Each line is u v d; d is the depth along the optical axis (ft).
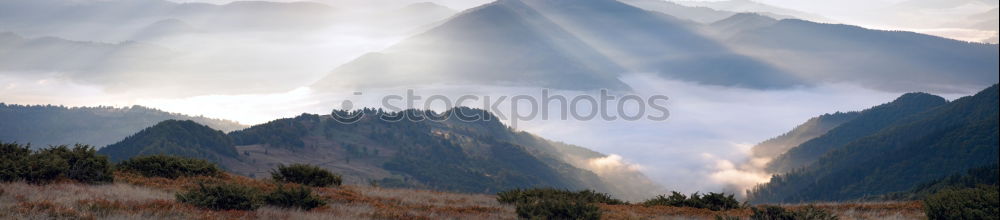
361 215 64.44
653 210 84.33
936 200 69.00
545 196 92.58
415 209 75.46
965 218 65.62
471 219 67.77
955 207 66.69
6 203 55.26
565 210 67.00
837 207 94.48
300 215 60.59
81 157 79.77
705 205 92.58
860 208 91.76
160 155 96.68
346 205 73.56
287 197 67.31
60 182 73.61
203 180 91.91
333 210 66.69
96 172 79.10
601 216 70.33
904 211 84.74
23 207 52.70
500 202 93.45
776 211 64.44
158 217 53.42
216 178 95.50
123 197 65.98
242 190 62.69
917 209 88.33
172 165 95.96
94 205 55.88
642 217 74.18
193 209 58.75
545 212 67.31
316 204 68.44
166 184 85.20
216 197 61.46
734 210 86.63
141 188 77.66
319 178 101.65
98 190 70.18
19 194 61.36
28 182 72.18
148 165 94.63
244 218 56.90
